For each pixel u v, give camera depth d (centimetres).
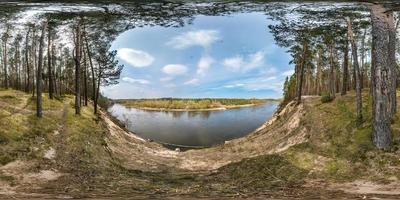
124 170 2995
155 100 13575
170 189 2134
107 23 3900
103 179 2419
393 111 2839
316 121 3722
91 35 4653
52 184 2159
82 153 3064
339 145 2716
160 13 3338
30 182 2177
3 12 3338
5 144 2730
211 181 2520
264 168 2614
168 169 3403
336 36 4359
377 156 2322
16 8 3272
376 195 1786
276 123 5103
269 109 11962
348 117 3231
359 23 3753
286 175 2408
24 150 2714
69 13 3359
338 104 3938
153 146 4959
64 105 5044
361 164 2311
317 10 3328
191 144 6022
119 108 13088
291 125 4347
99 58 5334
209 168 3459
